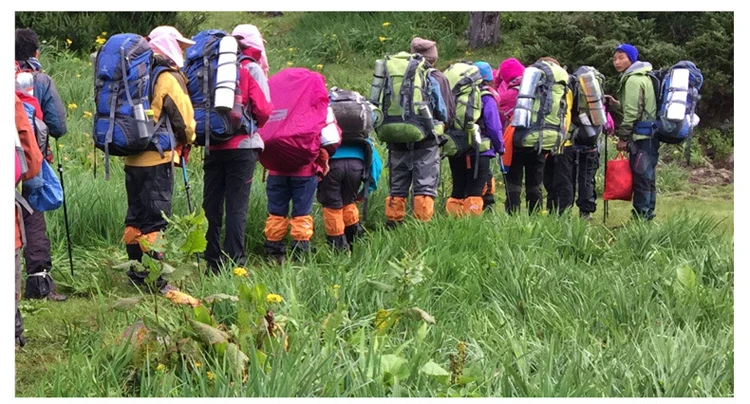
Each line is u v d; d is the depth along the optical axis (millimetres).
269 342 4625
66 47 15273
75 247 7270
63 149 10367
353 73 17250
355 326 5156
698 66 13758
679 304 5781
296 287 5516
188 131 5930
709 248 7141
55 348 5203
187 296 4676
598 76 9180
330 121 6887
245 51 6578
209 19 19547
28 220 6066
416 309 5082
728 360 4785
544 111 8633
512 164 9023
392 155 8094
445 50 18188
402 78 7664
